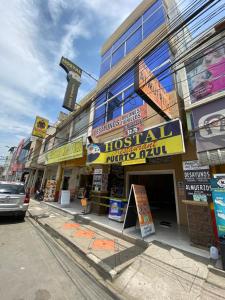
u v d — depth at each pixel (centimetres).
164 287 273
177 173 671
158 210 988
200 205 416
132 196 558
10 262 348
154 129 537
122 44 961
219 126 393
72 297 256
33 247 439
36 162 1962
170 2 755
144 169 800
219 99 411
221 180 328
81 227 627
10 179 3322
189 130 450
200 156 407
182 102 551
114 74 923
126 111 779
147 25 800
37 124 1535
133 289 277
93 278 313
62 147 1232
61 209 916
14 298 243
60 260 377
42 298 247
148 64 688
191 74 495
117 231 534
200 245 397
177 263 331
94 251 407
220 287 260
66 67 1059
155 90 470
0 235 513
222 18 458
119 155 648
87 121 1144
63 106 999
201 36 510
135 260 356
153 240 452
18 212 676
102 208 788
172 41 598
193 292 257
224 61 435
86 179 1283
